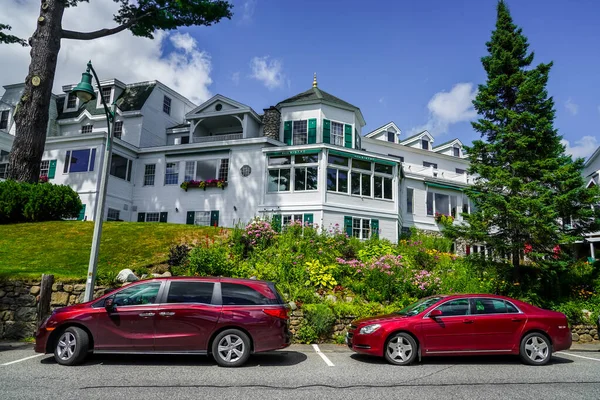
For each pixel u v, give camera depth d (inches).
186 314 316.5
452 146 1710.1
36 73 847.7
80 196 1038.4
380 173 1050.7
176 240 685.3
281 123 1183.6
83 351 305.9
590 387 271.9
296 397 238.1
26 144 834.2
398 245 832.9
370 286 559.5
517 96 674.8
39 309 426.9
